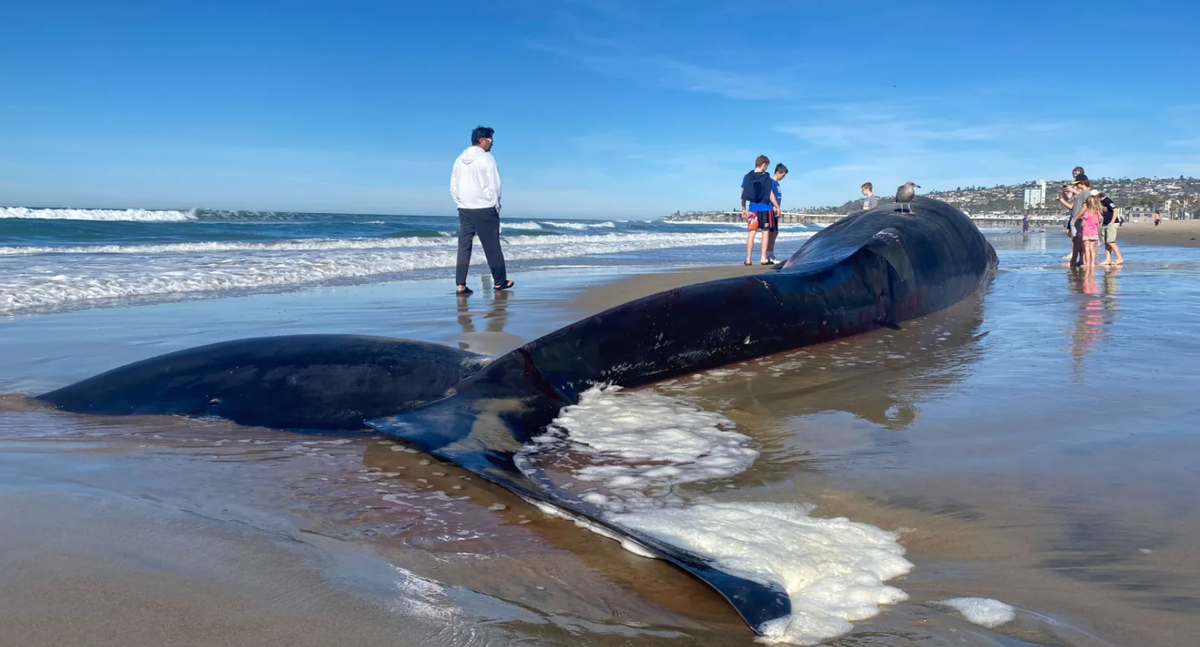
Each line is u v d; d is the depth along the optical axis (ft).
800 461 8.81
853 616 5.37
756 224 38.29
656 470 8.57
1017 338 16.30
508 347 16.12
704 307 13.52
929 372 13.29
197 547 6.52
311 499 7.79
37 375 13.55
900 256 18.56
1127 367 13.29
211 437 9.89
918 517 7.18
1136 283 27.17
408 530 6.99
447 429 9.24
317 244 60.39
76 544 6.48
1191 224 128.16
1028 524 6.96
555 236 84.74
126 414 10.83
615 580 6.02
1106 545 6.51
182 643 5.05
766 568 5.97
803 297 15.34
